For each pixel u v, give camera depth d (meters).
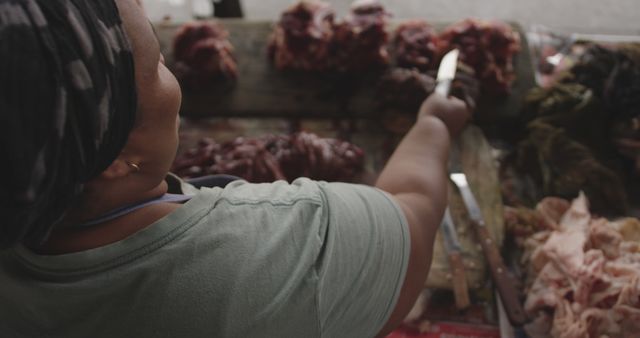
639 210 1.33
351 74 1.55
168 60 1.59
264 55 1.61
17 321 0.47
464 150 1.41
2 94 0.30
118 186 0.44
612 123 1.40
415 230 0.63
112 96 0.36
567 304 1.09
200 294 0.44
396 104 1.45
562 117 1.39
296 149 1.31
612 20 2.14
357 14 1.53
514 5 2.21
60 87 0.32
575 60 1.61
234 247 0.45
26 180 0.32
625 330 1.06
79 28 0.33
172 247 0.44
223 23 1.66
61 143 0.34
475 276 1.20
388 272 0.57
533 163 1.40
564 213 1.30
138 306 0.44
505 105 1.50
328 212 0.52
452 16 2.22
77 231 0.45
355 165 1.35
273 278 0.46
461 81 1.26
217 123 1.54
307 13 1.54
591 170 1.32
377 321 0.60
